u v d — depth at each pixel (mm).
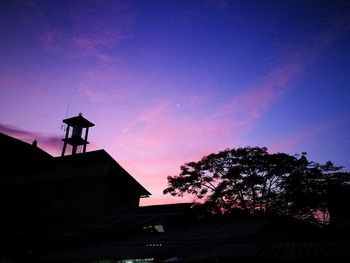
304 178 24016
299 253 5340
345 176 22453
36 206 14039
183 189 27562
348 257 4703
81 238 11984
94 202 18438
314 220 22750
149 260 9000
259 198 25359
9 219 13328
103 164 20297
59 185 18500
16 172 22188
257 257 5164
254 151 26266
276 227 22422
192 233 11258
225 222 13617
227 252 6086
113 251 8875
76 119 28391
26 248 10953
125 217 15195
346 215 19547
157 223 12883
